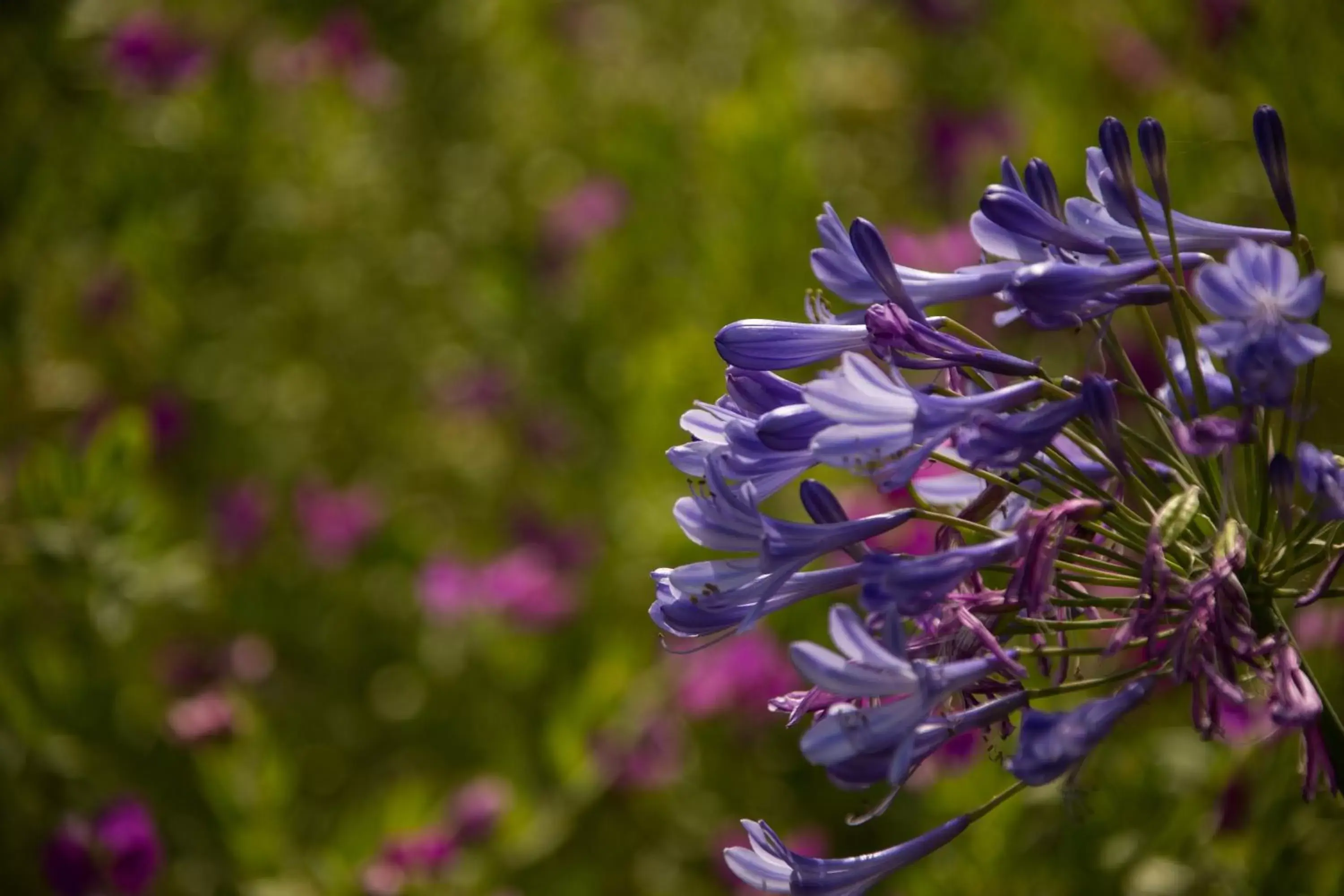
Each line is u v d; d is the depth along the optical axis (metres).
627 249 1.76
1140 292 0.68
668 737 1.21
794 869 0.69
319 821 1.28
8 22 1.81
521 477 1.73
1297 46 1.19
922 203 1.66
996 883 0.92
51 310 1.62
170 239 1.78
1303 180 1.17
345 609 1.53
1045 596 0.66
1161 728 1.02
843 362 0.66
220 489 1.58
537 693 1.41
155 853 1.10
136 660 1.34
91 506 1.15
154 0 1.98
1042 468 0.69
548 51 2.27
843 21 2.08
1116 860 0.91
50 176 1.61
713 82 2.09
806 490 0.68
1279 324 0.64
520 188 2.10
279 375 1.85
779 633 1.26
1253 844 0.89
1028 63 1.70
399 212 2.08
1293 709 0.66
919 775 1.02
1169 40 1.42
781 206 1.45
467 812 1.14
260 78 2.06
